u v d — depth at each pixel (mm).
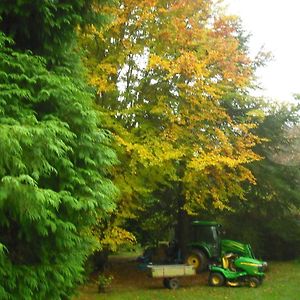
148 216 20859
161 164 12578
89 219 7527
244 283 15852
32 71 7309
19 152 5898
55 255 7195
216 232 18609
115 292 14438
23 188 5648
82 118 7418
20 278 6539
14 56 7461
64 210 7086
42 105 7395
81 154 7402
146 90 14102
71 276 7375
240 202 20734
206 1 14312
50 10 7770
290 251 24109
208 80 13844
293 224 22688
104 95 13602
